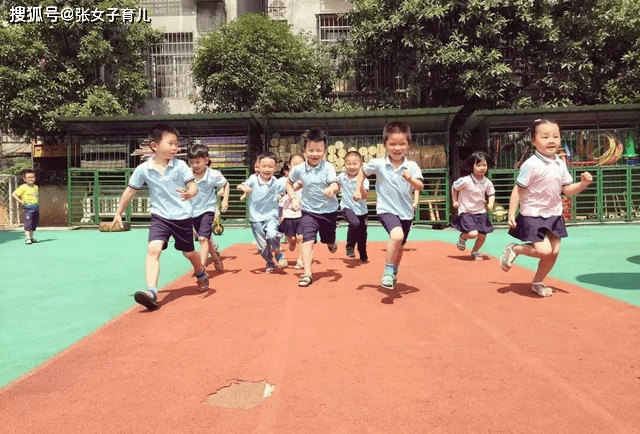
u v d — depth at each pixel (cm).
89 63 1616
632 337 338
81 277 642
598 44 1545
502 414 225
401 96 1695
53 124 1542
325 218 568
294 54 1595
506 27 1534
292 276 611
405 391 252
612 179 1501
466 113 1603
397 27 1528
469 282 552
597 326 365
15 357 327
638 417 221
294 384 263
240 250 909
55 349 344
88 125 1538
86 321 420
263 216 637
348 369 284
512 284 536
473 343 329
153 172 464
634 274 601
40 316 438
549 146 454
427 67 1526
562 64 1476
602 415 223
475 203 757
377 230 1373
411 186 481
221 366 293
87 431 216
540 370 279
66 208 1719
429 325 374
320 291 510
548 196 456
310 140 555
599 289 514
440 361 295
